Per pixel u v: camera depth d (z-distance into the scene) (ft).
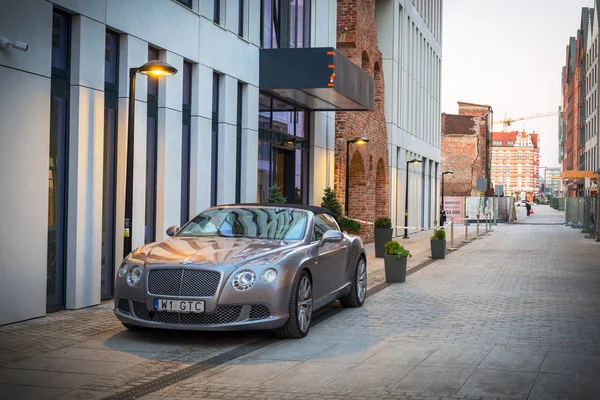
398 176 108.78
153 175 40.24
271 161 61.00
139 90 37.78
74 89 33.06
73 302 33.17
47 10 30.68
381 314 33.83
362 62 88.94
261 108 57.47
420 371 21.86
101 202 34.58
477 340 27.09
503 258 68.64
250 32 53.01
